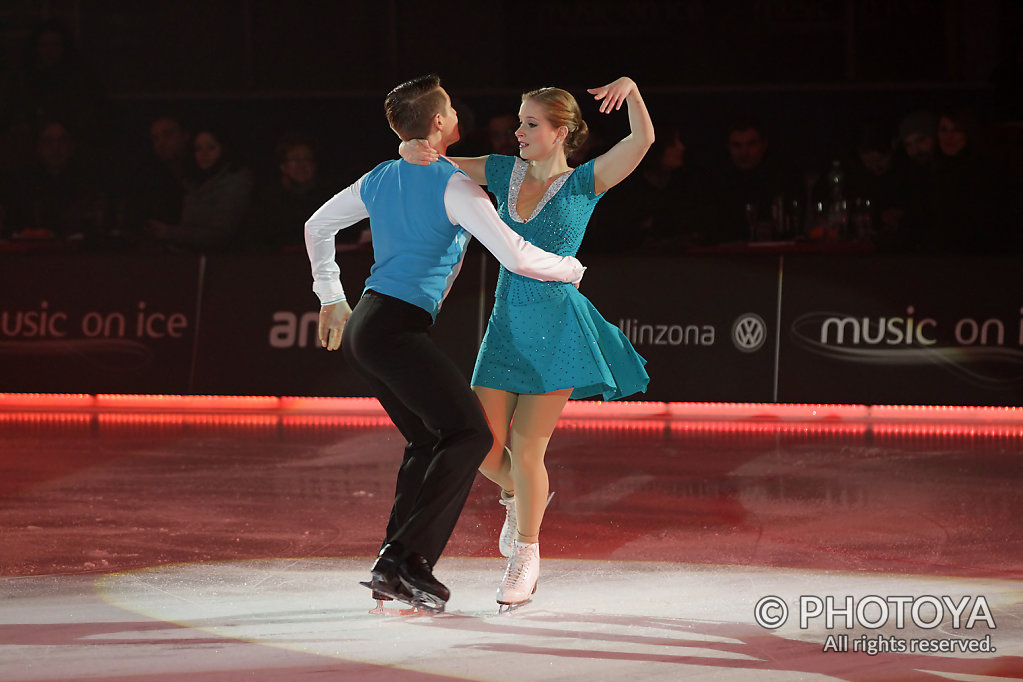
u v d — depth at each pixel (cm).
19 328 2650
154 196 3127
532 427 1169
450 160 1263
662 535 1462
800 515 1569
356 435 2230
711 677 953
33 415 2495
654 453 2050
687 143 3294
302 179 2962
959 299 2478
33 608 1148
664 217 2866
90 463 1934
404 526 1059
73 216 3031
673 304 2542
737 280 2533
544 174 1219
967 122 2806
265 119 3394
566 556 1363
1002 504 1634
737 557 1355
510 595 1134
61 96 3203
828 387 2488
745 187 2877
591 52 3384
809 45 3334
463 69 3412
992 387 2459
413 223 1098
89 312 2645
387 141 3375
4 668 970
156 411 2559
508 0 3372
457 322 2564
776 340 2509
